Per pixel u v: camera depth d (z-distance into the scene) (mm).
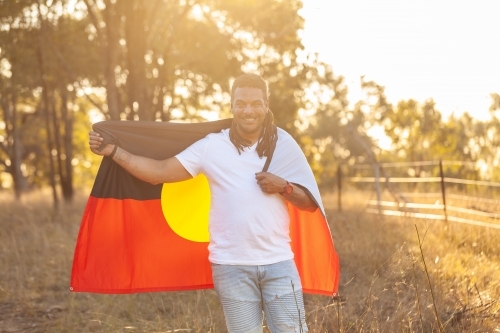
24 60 15312
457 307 4906
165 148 3801
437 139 13469
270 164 3412
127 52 13727
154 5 14391
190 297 5938
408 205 10602
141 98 13719
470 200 10555
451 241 7809
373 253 7000
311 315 5039
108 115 13781
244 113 3326
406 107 13086
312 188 3465
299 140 17891
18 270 7520
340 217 10672
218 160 3404
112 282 4055
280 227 3377
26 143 34062
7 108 29266
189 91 16391
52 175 17734
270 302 3342
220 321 5246
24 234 11164
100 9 14117
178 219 4043
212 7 14273
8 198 23781
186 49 15477
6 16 13477
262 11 13547
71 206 17453
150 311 5816
